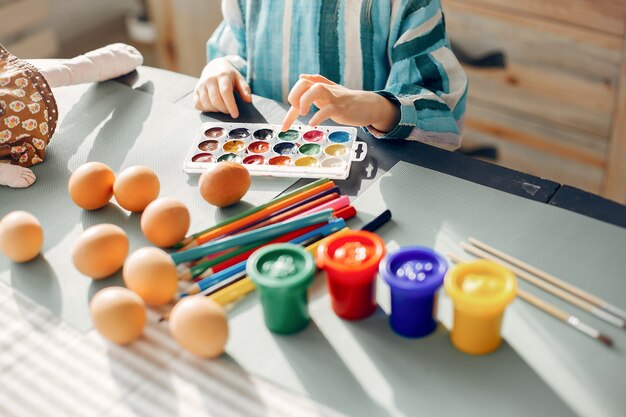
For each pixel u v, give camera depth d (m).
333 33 1.15
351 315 0.69
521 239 0.77
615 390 0.61
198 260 0.76
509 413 0.59
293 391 0.62
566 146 1.61
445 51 1.09
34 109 0.95
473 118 1.72
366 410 0.60
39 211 0.86
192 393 0.63
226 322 0.65
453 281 0.64
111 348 0.68
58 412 0.62
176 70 2.16
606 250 0.75
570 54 1.50
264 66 1.22
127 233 0.82
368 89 1.17
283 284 0.64
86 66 1.09
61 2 2.21
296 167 0.90
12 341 0.69
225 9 1.26
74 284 0.75
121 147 0.98
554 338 0.66
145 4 2.34
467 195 0.84
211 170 0.84
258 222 0.80
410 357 0.65
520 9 1.52
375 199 0.85
